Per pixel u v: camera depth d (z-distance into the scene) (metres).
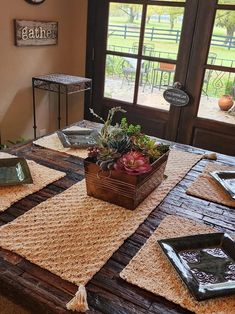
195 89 2.41
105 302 0.70
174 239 0.89
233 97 2.31
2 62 2.26
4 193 1.09
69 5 2.65
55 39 2.61
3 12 2.15
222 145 2.46
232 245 0.88
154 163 1.09
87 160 1.06
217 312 0.69
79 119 2.98
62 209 1.03
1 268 0.77
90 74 2.79
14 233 0.90
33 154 1.41
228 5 2.11
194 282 0.75
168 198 1.14
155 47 2.46
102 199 1.08
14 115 2.49
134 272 0.78
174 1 2.28
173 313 0.69
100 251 0.85
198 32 2.26
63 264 0.80
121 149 1.05
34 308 0.72
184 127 2.55
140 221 0.99
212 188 1.23
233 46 2.19
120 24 2.52
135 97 2.67
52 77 2.54
